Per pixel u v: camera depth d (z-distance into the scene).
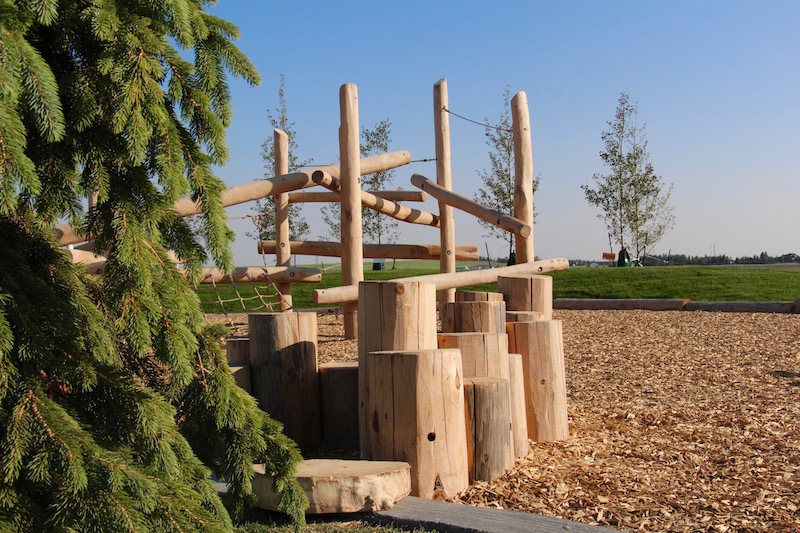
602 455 5.19
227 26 3.00
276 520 3.77
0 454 2.23
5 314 2.33
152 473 2.46
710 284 18.53
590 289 18.69
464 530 3.57
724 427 6.07
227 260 2.86
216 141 2.85
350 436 5.36
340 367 5.42
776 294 17.23
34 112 2.17
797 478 4.61
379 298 4.51
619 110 28.59
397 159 12.45
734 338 10.70
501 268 11.39
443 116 12.73
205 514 2.52
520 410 5.11
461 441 4.27
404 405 4.16
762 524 3.82
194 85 2.79
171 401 3.05
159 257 2.83
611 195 28.77
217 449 3.21
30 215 2.77
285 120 22.52
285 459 3.24
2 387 2.26
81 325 2.64
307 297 18.53
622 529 3.77
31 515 2.21
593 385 7.98
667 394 7.46
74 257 8.16
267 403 5.17
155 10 2.68
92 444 2.29
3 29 2.14
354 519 3.79
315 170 10.83
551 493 4.29
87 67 2.57
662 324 12.37
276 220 12.70
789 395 7.25
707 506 4.09
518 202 11.98
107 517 2.20
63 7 2.51
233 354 5.48
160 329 2.70
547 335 5.52
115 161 2.62
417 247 13.55
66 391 2.62
